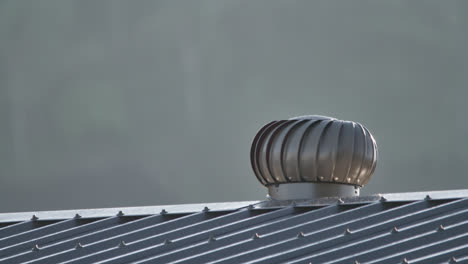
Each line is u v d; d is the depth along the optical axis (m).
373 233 18.80
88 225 22.28
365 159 23.48
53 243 21.81
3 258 20.92
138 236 21.03
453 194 21.09
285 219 20.41
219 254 18.89
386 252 17.39
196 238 20.28
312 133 23.27
